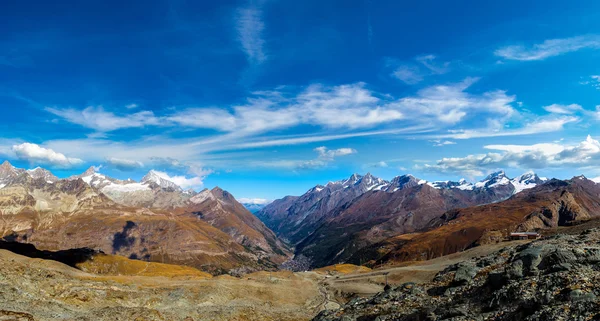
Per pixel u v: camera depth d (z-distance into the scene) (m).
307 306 118.75
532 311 31.70
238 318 77.06
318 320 62.16
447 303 45.19
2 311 46.72
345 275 183.62
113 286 84.25
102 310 60.47
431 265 146.62
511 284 38.91
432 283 62.44
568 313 28.03
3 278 64.56
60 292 68.88
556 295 32.06
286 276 178.62
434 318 39.25
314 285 159.62
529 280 37.81
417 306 48.53
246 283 132.62
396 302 54.47
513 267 42.28
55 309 57.94
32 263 114.56
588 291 30.36
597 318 25.75
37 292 64.88
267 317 83.19
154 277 127.69
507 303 36.03
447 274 66.06
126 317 58.25
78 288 72.62
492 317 34.69
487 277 47.97
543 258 42.16
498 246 138.50
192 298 94.25
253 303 106.44
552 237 71.94
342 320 52.59
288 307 112.31
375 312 52.03
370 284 140.25
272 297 120.19
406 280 133.00
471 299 43.06
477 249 147.38
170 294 91.75
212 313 76.44
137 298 80.56
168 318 63.69
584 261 38.25
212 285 109.56
